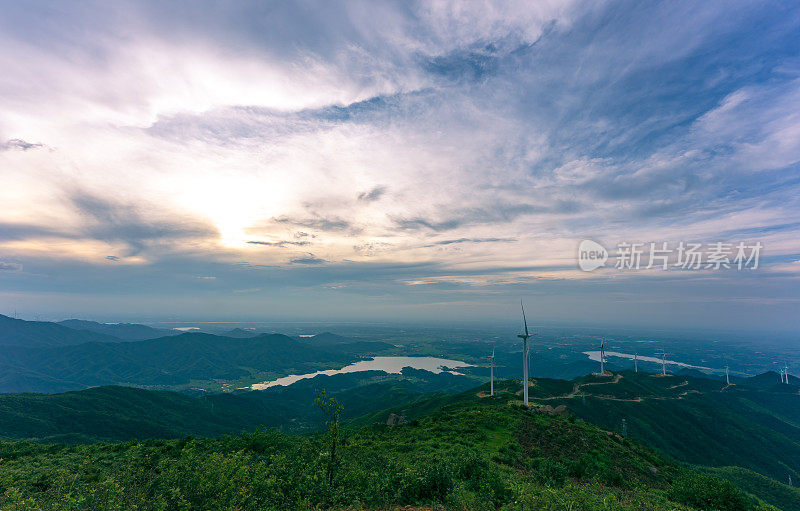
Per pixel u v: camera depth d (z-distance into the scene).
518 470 34.84
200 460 17.73
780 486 87.06
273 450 28.66
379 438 47.22
